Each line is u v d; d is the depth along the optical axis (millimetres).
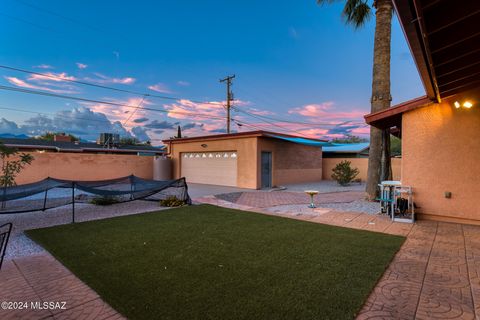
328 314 2426
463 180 6117
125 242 4684
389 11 9344
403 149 6906
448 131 6270
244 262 3711
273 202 9617
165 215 7129
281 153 15758
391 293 2881
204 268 3502
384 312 2508
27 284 3123
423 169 6602
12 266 3674
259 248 4332
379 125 8336
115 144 30266
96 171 15805
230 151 14961
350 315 2412
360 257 3900
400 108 6828
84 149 26172
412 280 3201
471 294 2865
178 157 18109
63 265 3695
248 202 9625
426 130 6551
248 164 13883
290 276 3240
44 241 4758
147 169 18047
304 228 5691
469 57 4031
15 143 24344
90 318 2428
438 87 5023
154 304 2607
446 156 6301
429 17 3152
